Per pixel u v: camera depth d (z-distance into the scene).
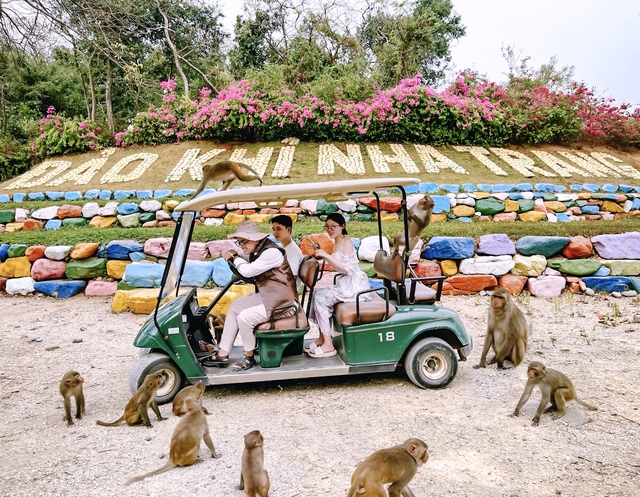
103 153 16.78
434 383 5.37
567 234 10.09
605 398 5.08
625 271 9.33
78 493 3.60
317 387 5.53
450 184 13.32
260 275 5.21
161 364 5.09
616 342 6.78
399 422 4.63
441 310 5.51
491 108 17.02
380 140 16.48
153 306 8.41
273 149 15.88
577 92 18.38
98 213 12.20
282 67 20.70
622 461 3.91
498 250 9.34
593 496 3.47
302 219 11.76
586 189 13.63
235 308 5.35
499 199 12.50
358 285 5.52
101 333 7.59
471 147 16.55
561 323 7.67
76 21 12.20
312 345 5.76
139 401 4.61
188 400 4.28
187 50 26.75
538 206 12.39
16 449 4.28
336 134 16.39
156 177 14.52
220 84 24.94
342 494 3.52
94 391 5.59
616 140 18.47
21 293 9.55
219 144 16.39
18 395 5.50
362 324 5.28
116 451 4.20
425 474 3.76
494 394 5.26
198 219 12.00
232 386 5.61
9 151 17.52
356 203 11.77
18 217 12.31
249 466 3.41
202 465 3.94
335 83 17.80
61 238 10.28
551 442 4.23
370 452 4.10
